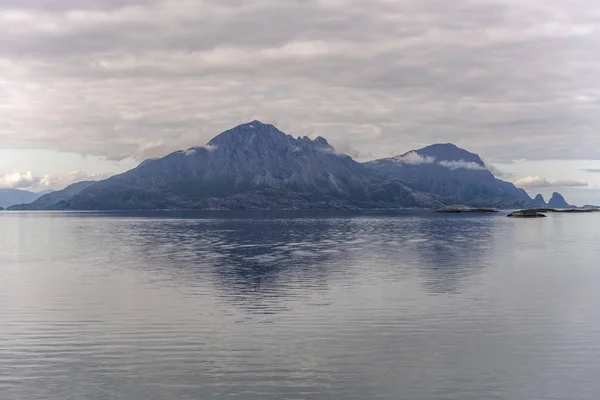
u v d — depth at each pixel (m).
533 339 28.94
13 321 33.50
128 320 33.56
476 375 23.64
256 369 24.44
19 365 25.22
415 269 57.12
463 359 25.67
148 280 50.22
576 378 23.22
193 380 23.22
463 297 40.44
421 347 27.56
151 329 31.34
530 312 35.25
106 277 52.59
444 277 50.94
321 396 21.52
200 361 25.56
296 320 33.31
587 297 40.34
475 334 29.95
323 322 32.75
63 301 39.88
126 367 24.83
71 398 21.52
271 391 22.02
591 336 29.44
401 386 22.47
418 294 41.75
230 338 29.31
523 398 21.30
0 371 24.42
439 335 29.78
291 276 52.16
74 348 27.73
